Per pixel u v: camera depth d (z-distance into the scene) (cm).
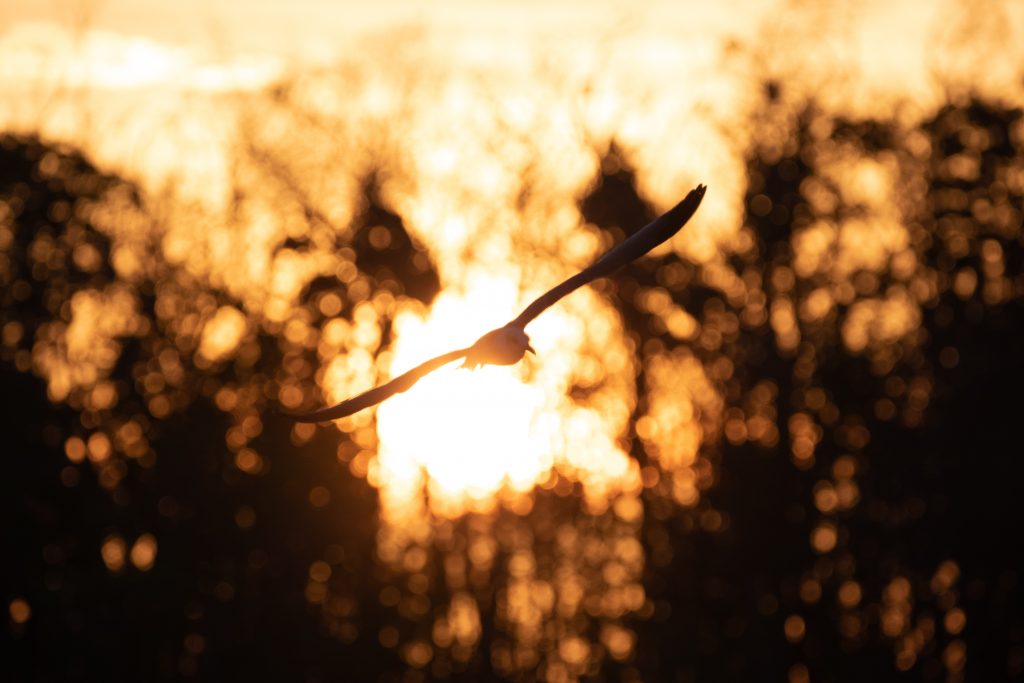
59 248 6150
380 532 6569
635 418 6481
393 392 1255
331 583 6575
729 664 6588
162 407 6475
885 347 6781
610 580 6594
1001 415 6638
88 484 6225
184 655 6303
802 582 6656
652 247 1329
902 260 6675
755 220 6456
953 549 6575
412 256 6328
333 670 6469
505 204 6216
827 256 6556
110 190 6181
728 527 6644
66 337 6238
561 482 6419
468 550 6506
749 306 6594
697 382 6644
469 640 6581
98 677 6050
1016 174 6606
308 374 6500
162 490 6412
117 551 6362
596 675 6556
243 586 6456
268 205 6356
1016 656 6556
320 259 6394
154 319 6384
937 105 6556
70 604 6022
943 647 6600
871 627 6631
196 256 6406
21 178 6012
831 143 6431
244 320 6488
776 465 6662
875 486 6719
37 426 6141
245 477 6525
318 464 6500
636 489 6581
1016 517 6512
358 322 6419
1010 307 6731
